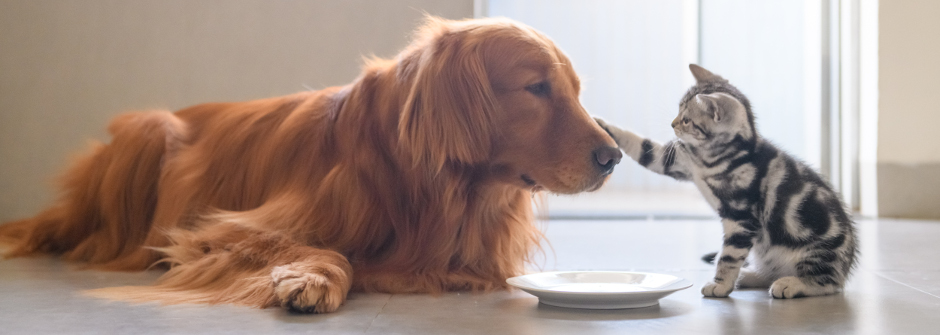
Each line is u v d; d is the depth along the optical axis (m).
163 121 2.60
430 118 1.88
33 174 4.56
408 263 1.96
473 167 1.94
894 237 3.67
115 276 2.19
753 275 1.96
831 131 5.84
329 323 1.46
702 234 4.07
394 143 1.96
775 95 5.88
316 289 1.56
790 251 1.84
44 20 4.55
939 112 5.21
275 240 1.90
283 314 1.55
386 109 1.98
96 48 4.61
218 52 4.72
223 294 1.73
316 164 2.10
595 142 1.84
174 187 2.41
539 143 1.88
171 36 4.68
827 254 1.81
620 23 5.61
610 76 5.64
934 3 5.19
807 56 5.87
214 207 2.33
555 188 1.86
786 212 1.80
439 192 1.95
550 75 1.90
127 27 4.63
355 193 1.98
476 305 1.70
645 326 1.43
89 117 4.61
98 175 2.64
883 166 5.30
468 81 1.88
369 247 2.01
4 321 1.48
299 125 2.22
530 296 1.85
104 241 2.55
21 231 3.17
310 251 1.84
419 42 2.04
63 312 1.57
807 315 1.55
